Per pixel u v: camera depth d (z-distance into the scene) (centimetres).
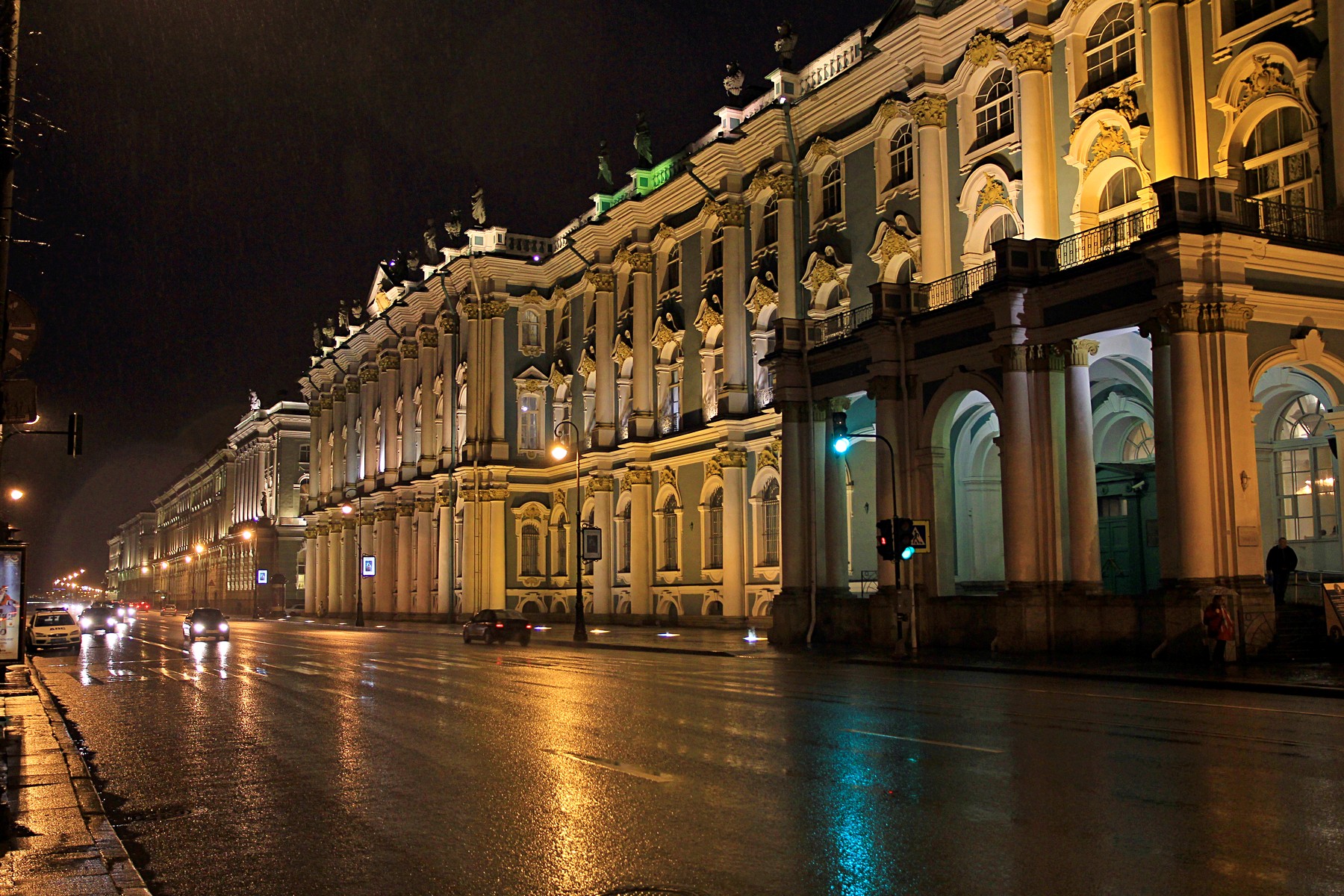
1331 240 2439
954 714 1551
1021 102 3189
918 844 799
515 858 791
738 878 723
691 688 2027
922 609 3033
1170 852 763
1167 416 2412
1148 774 1050
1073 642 2612
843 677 2278
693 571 4841
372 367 8238
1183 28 2802
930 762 1131
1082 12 3080
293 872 777
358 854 820
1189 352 2314
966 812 897
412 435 7388
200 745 1412
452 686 2152
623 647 3606
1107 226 2681
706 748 1259
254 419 12038
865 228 3906
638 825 879
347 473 8744
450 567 6644
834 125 4103
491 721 1559
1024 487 2711
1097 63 3059
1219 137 2712
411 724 1559
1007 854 766
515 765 1178
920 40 3547
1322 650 2288
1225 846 777
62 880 719
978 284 3347
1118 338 2806
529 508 6222
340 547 8925
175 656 3525
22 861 773
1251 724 1414
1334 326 2447
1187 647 2286
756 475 4447
